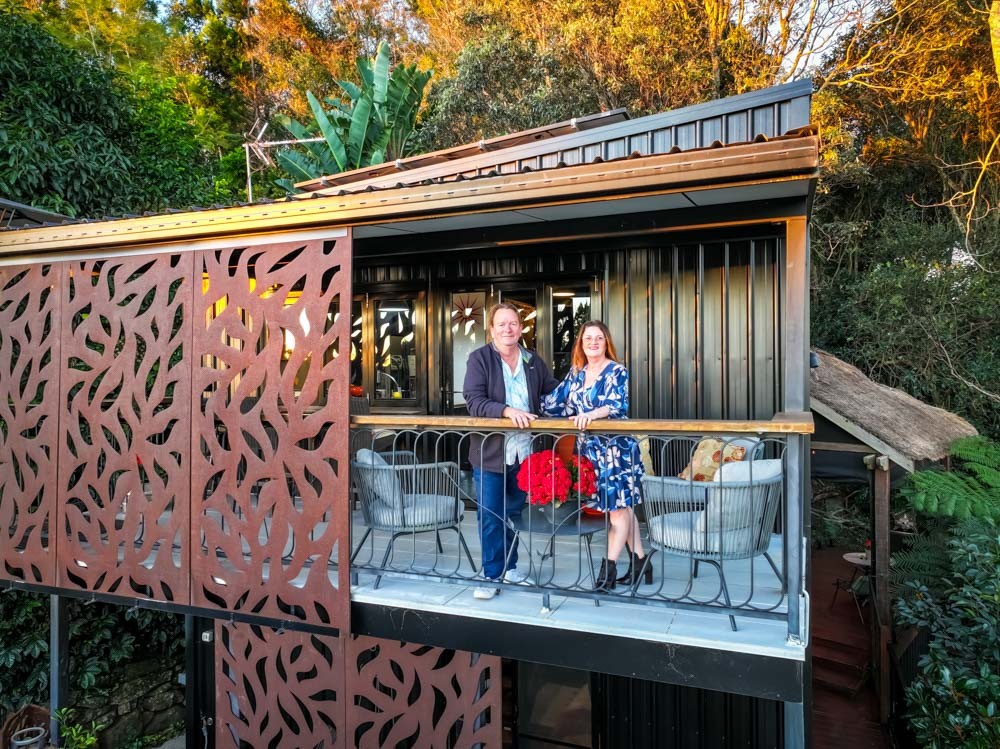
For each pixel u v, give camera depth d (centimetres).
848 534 1164
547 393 394
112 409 442
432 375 649
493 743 422
